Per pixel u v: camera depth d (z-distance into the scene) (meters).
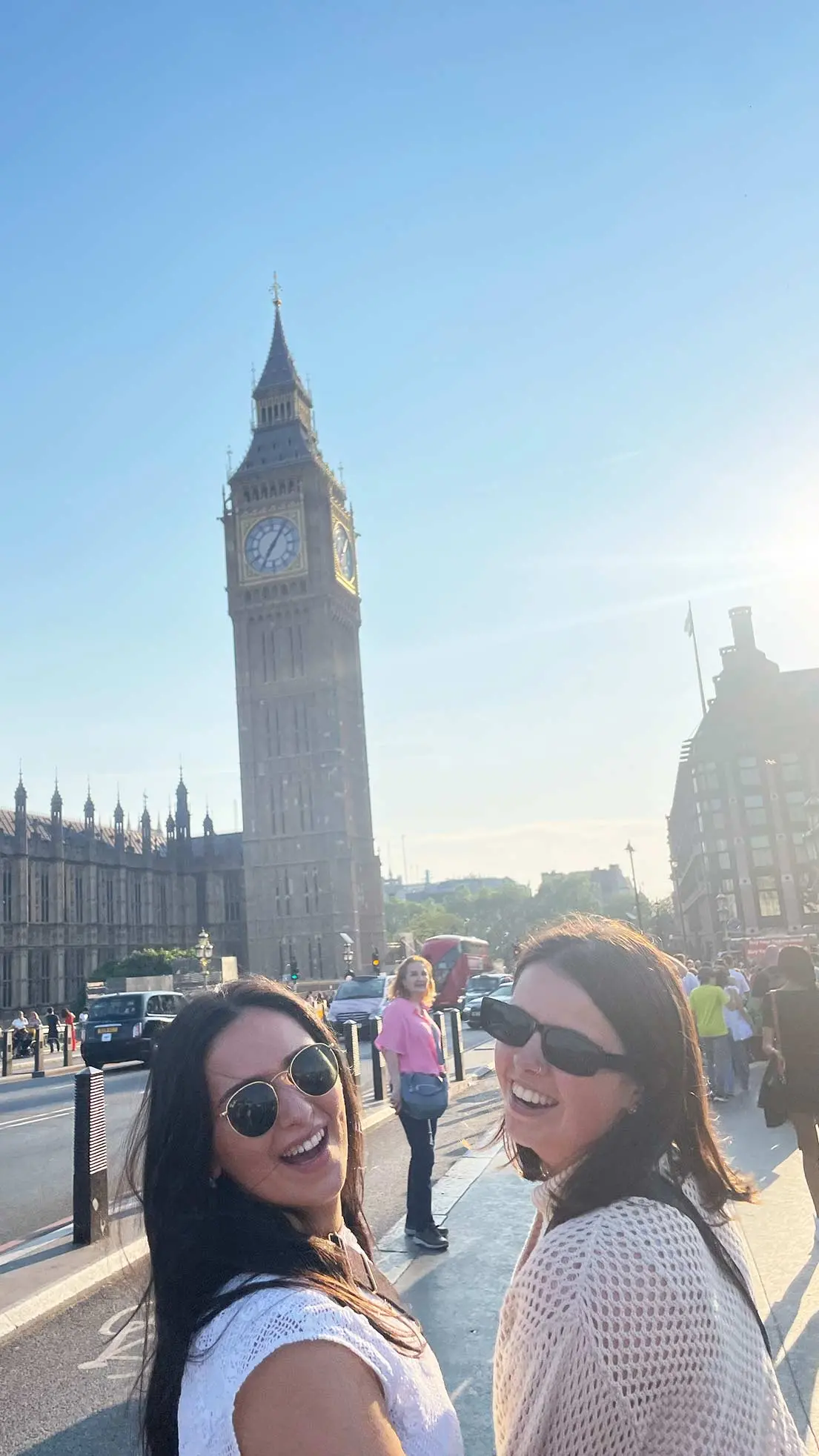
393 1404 1.82
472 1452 5.14
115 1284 8.52
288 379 119.19
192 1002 2.34
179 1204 2.09
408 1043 9.05
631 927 2.63
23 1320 7.49
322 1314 1.80
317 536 111.69
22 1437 5.70
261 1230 2.04
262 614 111.75
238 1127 2.12
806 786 77.88
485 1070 23.53
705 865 80.06
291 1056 2.23
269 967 103.69
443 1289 7.71
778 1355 5.97
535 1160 2.67
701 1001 16.38
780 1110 8.62
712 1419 1.87
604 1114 2.35
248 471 114.19
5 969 98.50
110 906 115.12
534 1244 2.42
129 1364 6.76
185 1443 1.73
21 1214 11.97
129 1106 20.86
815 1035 8.53
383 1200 11.05
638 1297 1.90
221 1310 1.85
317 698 108.25
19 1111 21.47
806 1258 7.67
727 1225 2.37
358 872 110.94
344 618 114.94
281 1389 1.68
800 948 8.90
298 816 106.50
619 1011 2.32
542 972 2.45
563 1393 1.87
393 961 107.56
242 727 109.75
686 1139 2.37
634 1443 1.84
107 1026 31.48
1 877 99.44
